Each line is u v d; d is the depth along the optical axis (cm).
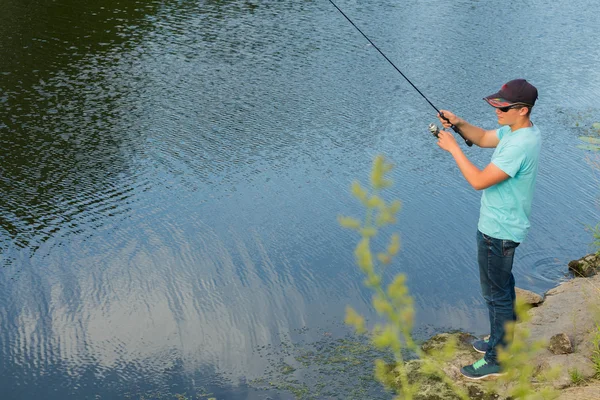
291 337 768
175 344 766
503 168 518
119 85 1586
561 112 1499
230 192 1116
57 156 1236
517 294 797
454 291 848
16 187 1122
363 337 759
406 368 654
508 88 515
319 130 1370
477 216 1048
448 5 2405
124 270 906
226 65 1742
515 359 400
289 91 1581
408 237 976
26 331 794
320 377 693
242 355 742
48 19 2061
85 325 802
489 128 1410
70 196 1098
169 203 1080
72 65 1702
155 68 1706
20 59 1723
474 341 663
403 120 1433
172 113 1442
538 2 2511
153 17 2134
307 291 852
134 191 1117
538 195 1109
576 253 940
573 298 770
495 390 573
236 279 882
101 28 2002
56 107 1449
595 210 1064
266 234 987
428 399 596
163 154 1255
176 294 855
